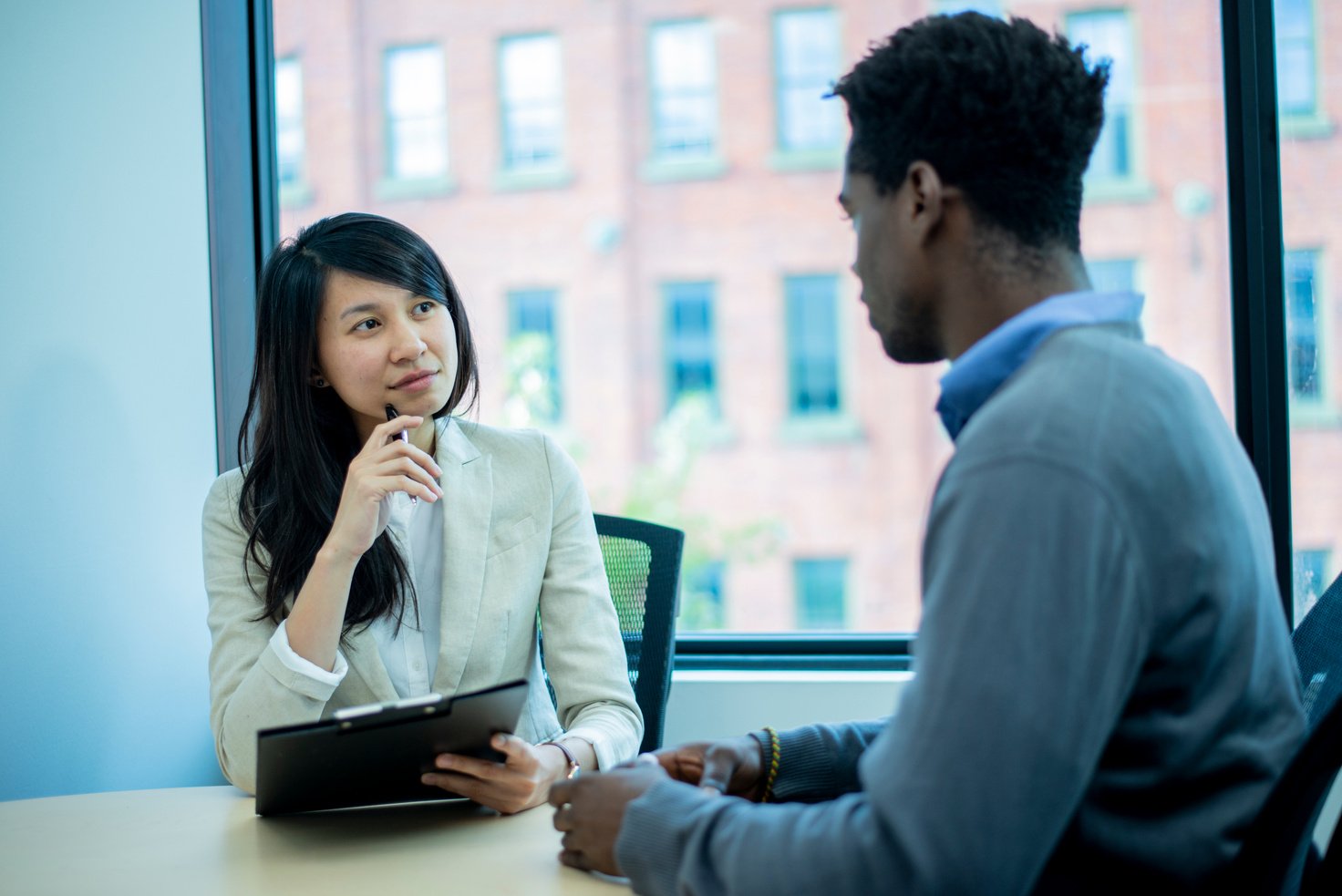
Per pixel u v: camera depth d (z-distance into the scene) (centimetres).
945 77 78
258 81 199
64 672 161
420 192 1944
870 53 85
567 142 1941
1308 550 177
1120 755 75
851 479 1958
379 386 133
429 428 144
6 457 153
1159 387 74
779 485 1970
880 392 1942
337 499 135
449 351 137
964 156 79
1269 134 175
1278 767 78
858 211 86
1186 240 1563
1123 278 1586
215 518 138
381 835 100
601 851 87
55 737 159
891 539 1953
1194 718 74
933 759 65
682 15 1916
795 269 1933
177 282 184
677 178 1941
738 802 79
